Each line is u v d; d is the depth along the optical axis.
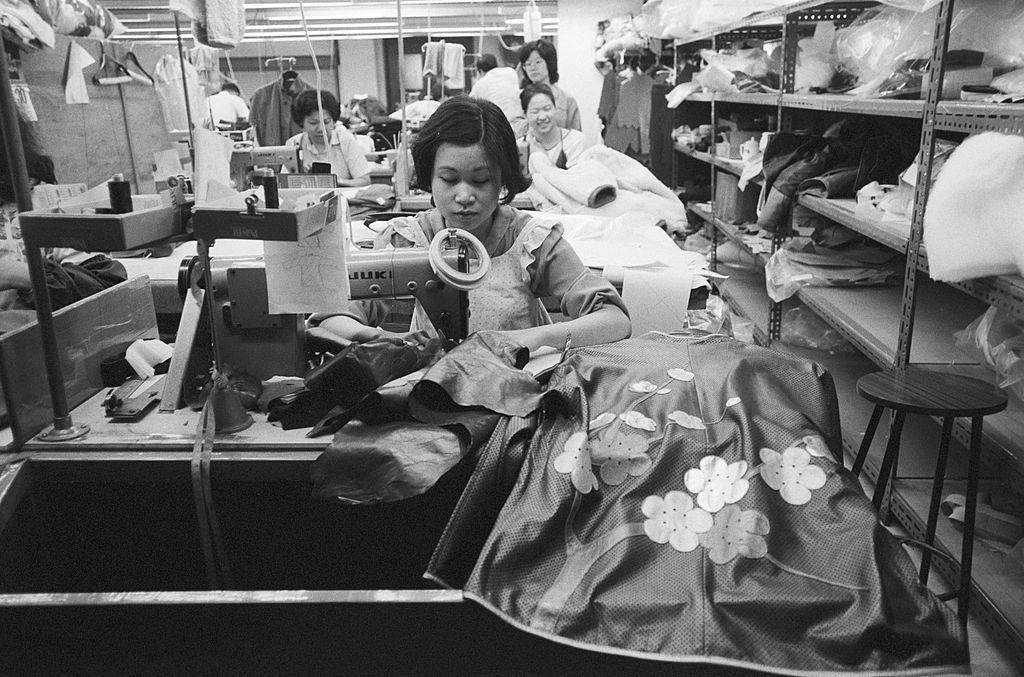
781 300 3.96
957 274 1.99
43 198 2.11
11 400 1.29
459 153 1.69
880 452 2.95
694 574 1.02
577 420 1.20
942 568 2.26
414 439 1.21
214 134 1.29
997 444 2.03
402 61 3.49
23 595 1.06
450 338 1.61
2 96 1.20
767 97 4.09
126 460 1.28
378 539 1.38
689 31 5.47
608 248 2.71
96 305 1.53
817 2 3.23
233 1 1.75
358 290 1.58
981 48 2.43
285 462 1.27
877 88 2.99
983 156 1.94
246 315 1.48
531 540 1.06
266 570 1.40
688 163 6.62
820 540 1.06
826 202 3.30
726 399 1.24
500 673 1.04
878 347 2.78
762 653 0.94
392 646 1.04
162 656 1.06
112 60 2.79
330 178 2.62
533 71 5.95
